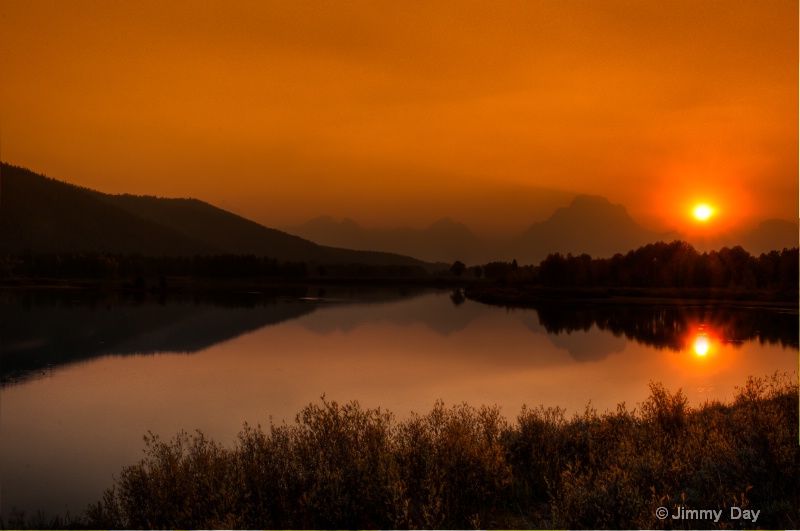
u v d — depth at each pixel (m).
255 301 101.00
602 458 9.66
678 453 9.39
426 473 9.02
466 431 10.66
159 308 82.62
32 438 18.84
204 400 24.98
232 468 9.66
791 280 107.56
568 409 21.28
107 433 19.44
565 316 70.12
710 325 57.44
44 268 191.50
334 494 8.55
